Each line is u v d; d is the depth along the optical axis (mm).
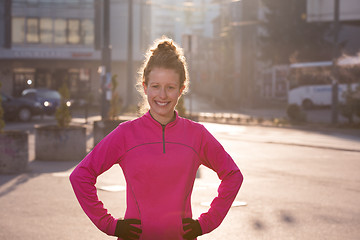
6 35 56969
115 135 2881
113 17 59219
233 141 20984
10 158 12148
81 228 7113
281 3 58875
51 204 8555
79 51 57750
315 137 23391
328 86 48812
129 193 2877
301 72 50094
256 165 13969
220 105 58750
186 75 2922
